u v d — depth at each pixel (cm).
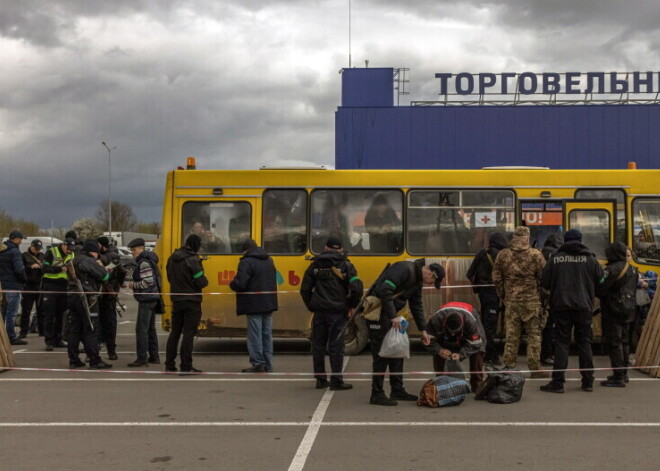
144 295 1088
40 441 657
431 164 3070
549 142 3042
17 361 1158
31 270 1466
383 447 629
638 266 1221
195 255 1023
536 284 941
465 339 838
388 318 805
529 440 653
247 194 1241
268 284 1021
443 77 3153
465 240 1230
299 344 1402
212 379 981
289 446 634
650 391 887
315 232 1235
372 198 1238
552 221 1232
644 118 3011
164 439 662
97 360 1065
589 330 882
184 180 1248
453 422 725
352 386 923
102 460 595
